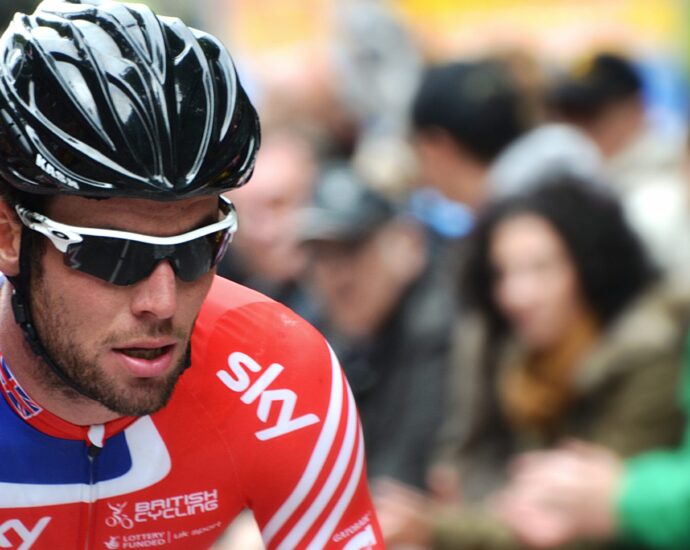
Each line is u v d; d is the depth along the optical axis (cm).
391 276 950
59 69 463
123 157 452
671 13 1617
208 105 470
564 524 793
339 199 959
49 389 520
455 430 910
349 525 574
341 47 1547
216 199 482
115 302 469
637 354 818
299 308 1070
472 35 1653
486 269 886
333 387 568
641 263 862
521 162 941
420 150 1096
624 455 807
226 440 555
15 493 548
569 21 1630
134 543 565
